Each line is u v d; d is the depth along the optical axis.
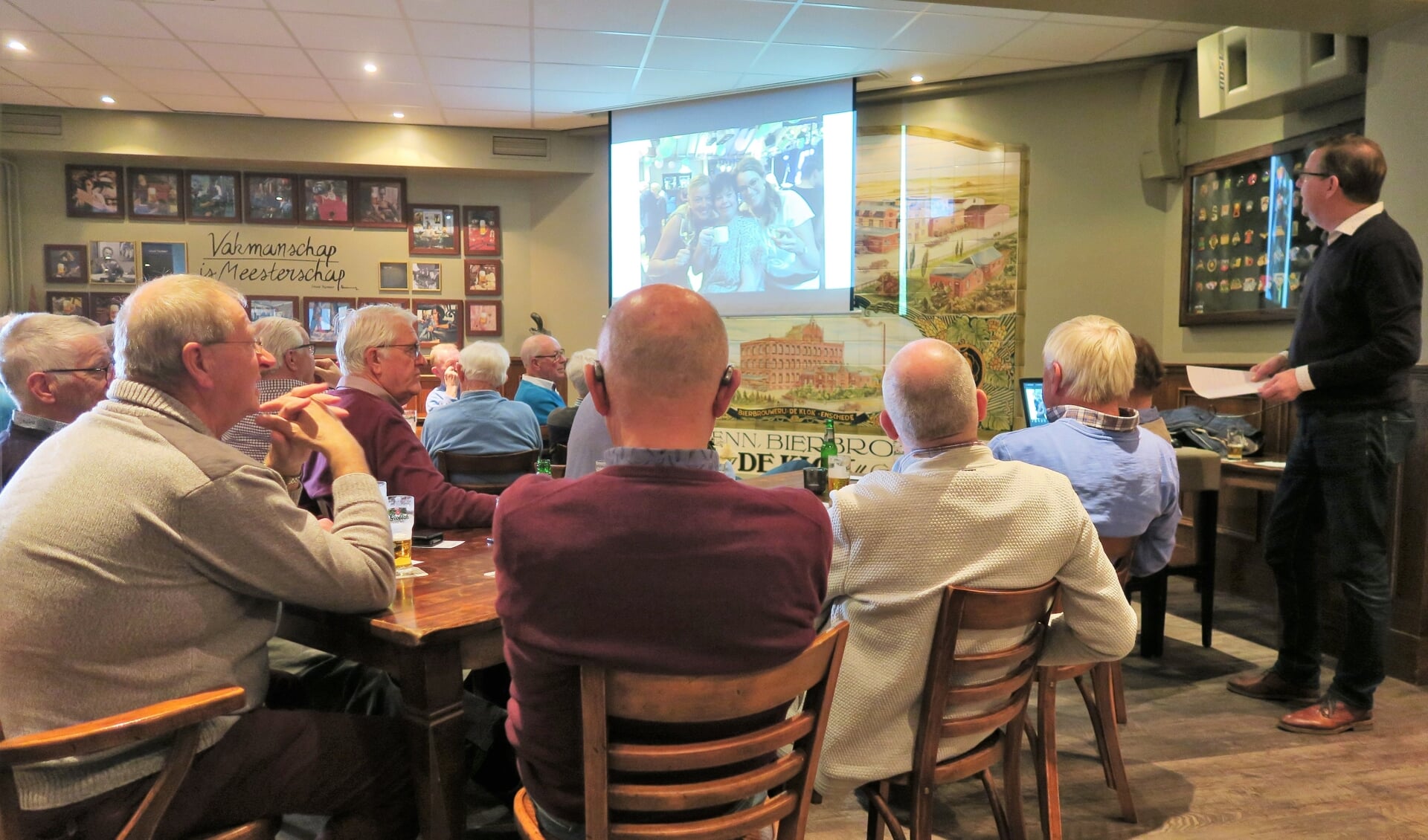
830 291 5.74
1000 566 1.33
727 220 6.04
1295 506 2.62
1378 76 3.17
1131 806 1.97
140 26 4.61
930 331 5.69
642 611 0.91
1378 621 2.41
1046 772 1.77
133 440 1.14
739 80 5.59
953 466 1.36
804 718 1.04
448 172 6.83
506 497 0.98
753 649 0.93
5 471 1.75
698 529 0.92
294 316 6.88
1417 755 2.31
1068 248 5.45
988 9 4.37
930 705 1.34
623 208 6.37
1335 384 2.41
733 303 6.05
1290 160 4.35
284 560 1.17
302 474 2.00
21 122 6.11
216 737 1.18
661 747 0.93
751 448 4.10
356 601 1.25
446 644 1.26
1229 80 4.22
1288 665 2.68
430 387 6.93
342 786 1.27
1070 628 1.45
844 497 1.39
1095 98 5.35
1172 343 5.27
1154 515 1.90
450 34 4.73
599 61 5.20
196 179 6.71
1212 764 2.27
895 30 4.68
